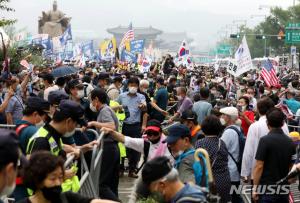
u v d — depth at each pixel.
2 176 3.75
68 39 43.19
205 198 5.14
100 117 10.43
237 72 22.30
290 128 15.49
